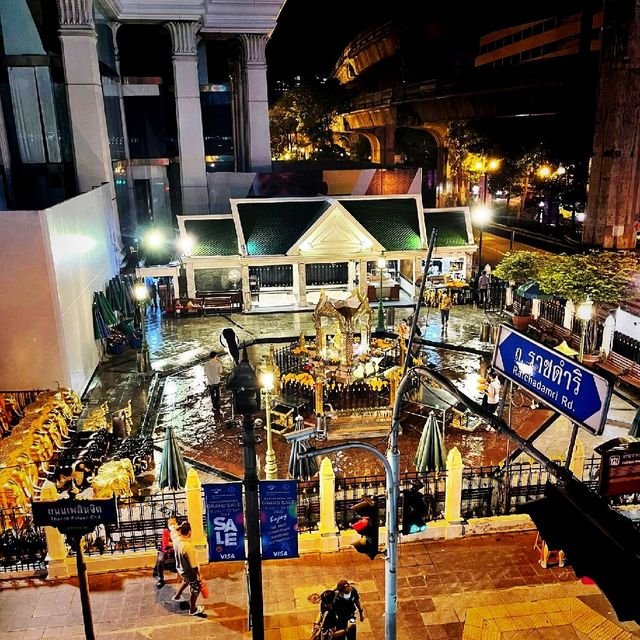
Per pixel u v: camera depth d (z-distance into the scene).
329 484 13.66
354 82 109.69
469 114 65.00
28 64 33.72
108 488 15.54
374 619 11.77
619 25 41.62
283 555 10.26
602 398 7.28
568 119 54.94
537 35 60.03
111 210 35.50
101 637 11.40
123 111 43.75
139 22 41.03
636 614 5.21
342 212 32.75
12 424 19.17
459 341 28.16
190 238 34.31
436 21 75.38
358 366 20.98
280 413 19.73
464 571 13.12
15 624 11.78
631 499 14.80
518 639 11.16
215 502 9.95
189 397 22.89
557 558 13.16
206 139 49.56
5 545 13.66
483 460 17.69
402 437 19.03
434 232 8.50
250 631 11.52
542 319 29.88
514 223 68.19
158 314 34.09
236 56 50.47
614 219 45.06
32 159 35.06
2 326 21.11
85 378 24.23
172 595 12.53
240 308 33.94
